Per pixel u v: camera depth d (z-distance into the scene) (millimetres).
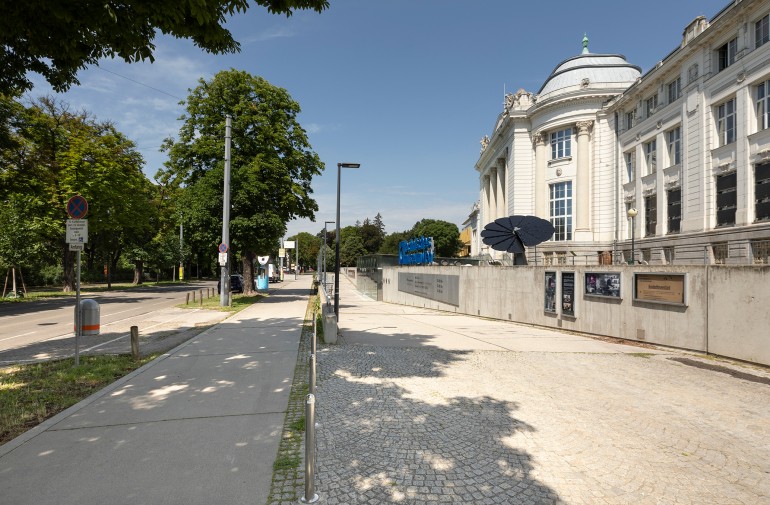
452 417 5508
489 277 19875
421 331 14258
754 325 9344
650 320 12109
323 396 6289
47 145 28203
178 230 60062
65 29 5328
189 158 26094
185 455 4246
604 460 4371
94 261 54969
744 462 4402
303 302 23547
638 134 29203
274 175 25188
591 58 36562
